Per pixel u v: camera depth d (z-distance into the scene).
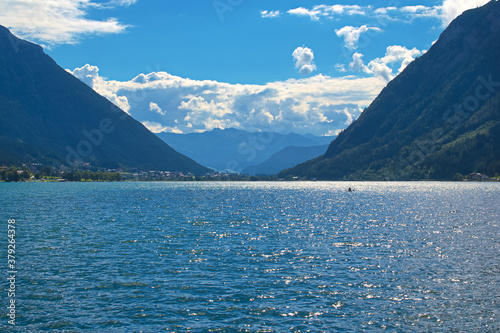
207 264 45.28
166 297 34.25
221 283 38.12
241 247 55.03
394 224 79.38
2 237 61.22
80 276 39.97
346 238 62.62
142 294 34.94
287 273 41.66
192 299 33.78
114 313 30.81
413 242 58.97
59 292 35.28
